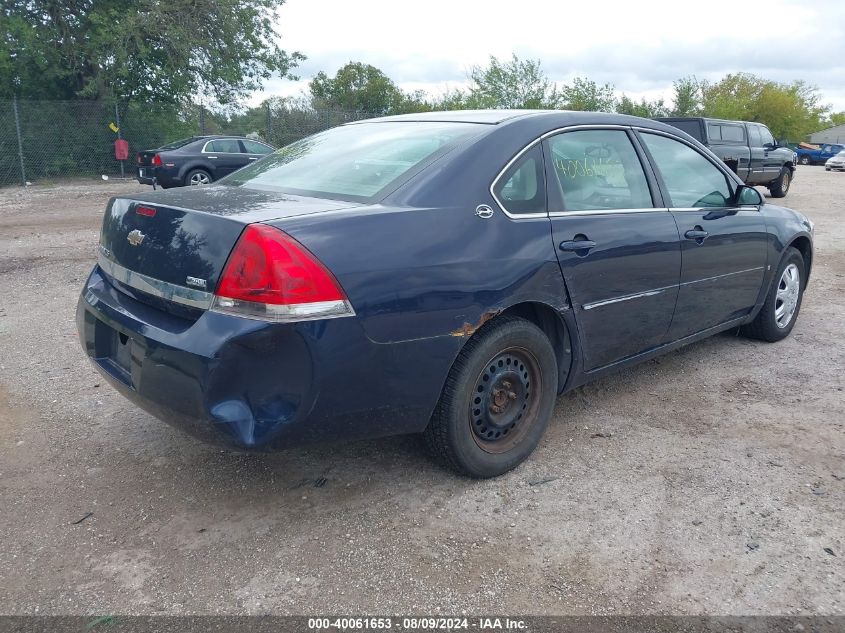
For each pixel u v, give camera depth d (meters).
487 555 2.73
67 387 4.29
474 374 3.05
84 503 3.06
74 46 22.39
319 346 2.54
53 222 11.82
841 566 2.68
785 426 3.88
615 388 4.42
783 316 5.32
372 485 3.21
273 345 2.48
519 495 3.15
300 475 3.30
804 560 2.71
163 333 2.65
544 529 2.90
